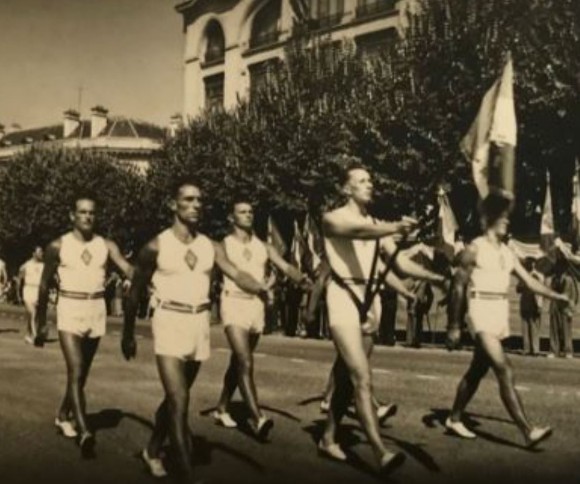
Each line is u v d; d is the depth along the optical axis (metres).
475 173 6.28
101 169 36.81
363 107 20.55
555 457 5.52
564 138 17.14
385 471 4.64
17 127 54.81
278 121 24.48
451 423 6.25
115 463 5.31
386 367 11.38
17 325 20.41
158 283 4.87
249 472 5.09
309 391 8.59
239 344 6.27
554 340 14.34
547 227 16.12
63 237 6.05
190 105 38.88
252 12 36.47
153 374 10.01
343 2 32.66
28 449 5.71
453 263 16.06
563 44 16.62
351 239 5.18
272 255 6.73
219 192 25.80
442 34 19.23
